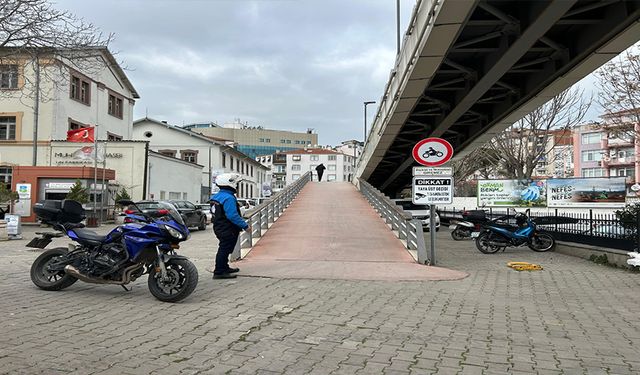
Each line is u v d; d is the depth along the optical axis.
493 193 28.88
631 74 19.56
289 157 121.44
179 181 40.88
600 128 26.12
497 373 4.37
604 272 10.79
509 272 10.72
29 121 31.95
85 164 32.00
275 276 9.39
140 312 6.32
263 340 5.24
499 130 20.33
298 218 18.78
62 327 5.52
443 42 11.66
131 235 7.00
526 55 13.71
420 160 11.48
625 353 5.02
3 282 8.38
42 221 7.55
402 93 15.77
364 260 11.49
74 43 16.95
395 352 4.93
